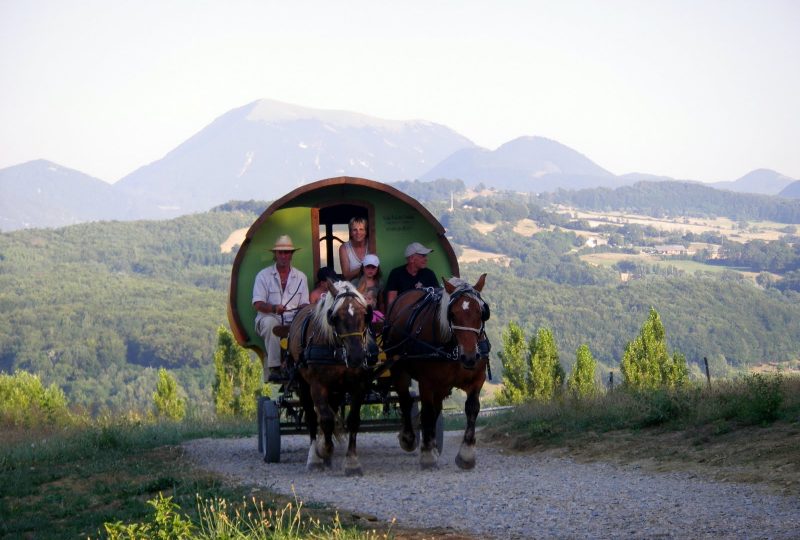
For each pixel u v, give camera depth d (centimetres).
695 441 1361
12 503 1267
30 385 3578
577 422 1717
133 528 867
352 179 1573
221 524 898
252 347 1614
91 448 1797
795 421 1330
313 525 954
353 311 1291
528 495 1082
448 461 1505
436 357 1330
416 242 1570
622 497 1037
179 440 1991
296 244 1603
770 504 944
